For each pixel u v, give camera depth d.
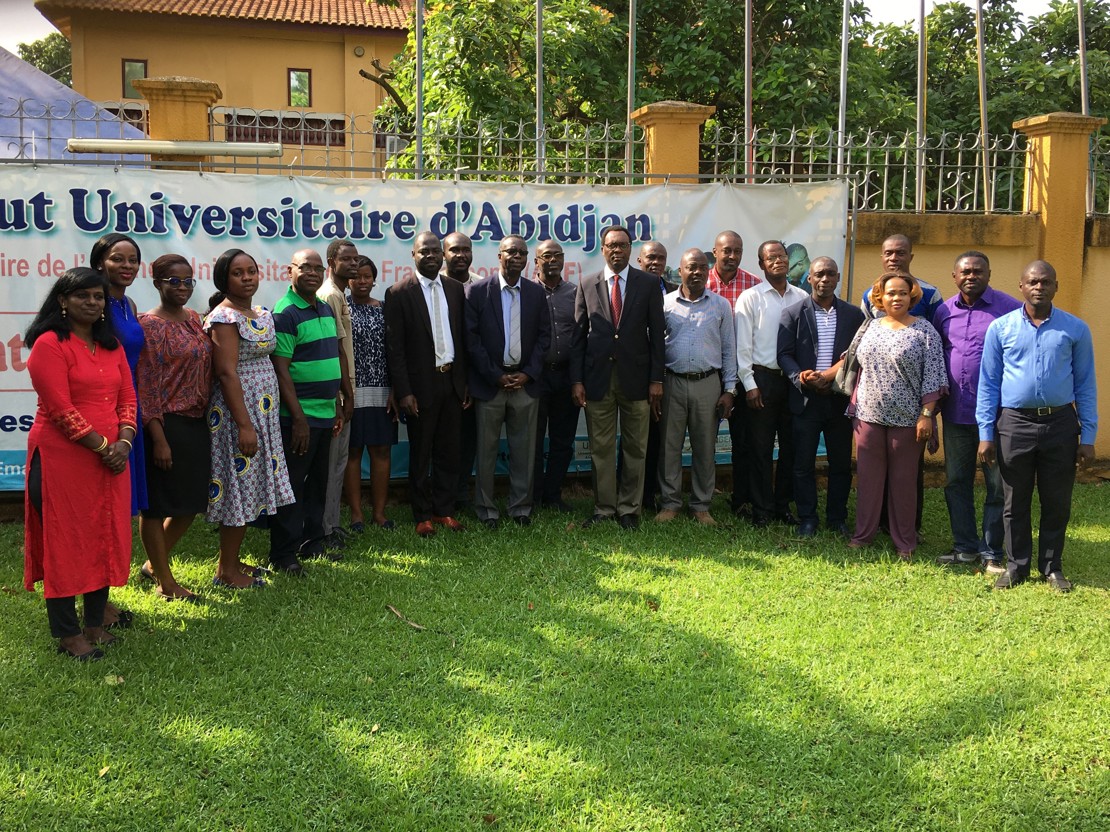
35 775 3.07
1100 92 10.91
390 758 3.22
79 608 4.44
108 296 4.08
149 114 6.38
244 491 4.62
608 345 5.77
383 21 18.98
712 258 6.71
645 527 5.96
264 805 2.97
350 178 6.24
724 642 4.23
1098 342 7.51
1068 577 5.22
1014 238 7.27
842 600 4.80
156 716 3.46
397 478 6.54
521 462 5.91
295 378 4.95
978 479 7.36
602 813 2.97
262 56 18.98
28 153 7.46
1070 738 3.46
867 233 7.07
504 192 6.45
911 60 11.91
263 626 4.28
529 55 9.43
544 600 4.69
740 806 3.03
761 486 6.11
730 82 10.03
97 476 3.83
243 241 6.13
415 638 4.20
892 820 2.98
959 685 3.86
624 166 7.35
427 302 5.59
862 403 5.55
